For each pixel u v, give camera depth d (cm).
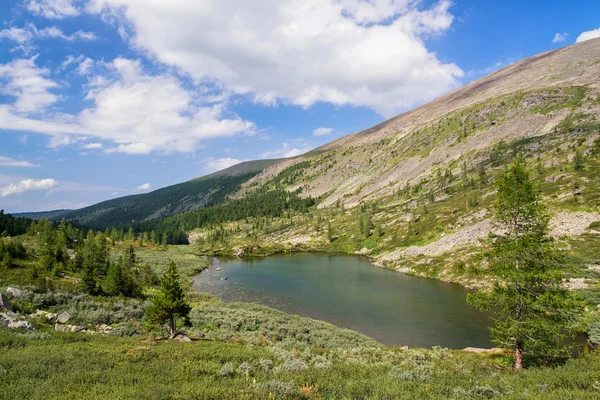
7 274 4591
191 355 1841
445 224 11231
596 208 7588
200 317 3959
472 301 2169
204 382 1312
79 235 13275
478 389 1325
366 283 7300
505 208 2064
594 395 1138
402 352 2509
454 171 18388
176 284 3003
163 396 1052
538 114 19788
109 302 4203
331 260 11631
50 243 7506
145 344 2270
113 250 13000
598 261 5428
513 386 1415
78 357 1590
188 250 16612
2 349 1644
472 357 2402
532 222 2002
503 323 2045
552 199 8938
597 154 11425
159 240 19938
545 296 1827
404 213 14575
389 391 1230
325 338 3500
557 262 1925
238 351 2133
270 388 1181
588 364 1762
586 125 15450
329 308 5288
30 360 1424
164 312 2911
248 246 15075
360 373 1602
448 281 7169
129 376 1329
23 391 1054
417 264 8662
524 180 1991
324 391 1258
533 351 2025
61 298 3953
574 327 1819
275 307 5406
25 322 2408
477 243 8425
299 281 7700
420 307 5241
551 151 14038
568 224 7331
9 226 13075
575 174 10344
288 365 1711
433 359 2208
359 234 14512
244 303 5206
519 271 1936
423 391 1280
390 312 4994
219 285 7338
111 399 1002
